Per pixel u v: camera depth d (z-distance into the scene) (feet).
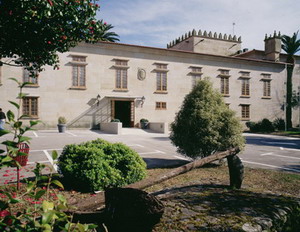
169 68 84.38
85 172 16.11
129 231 5.89
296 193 15.51
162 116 82.94
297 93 108.37
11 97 63.62
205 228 7.71
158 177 7.52
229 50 123.95
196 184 13.47
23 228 3.71
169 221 8.16
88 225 4.07
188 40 120.26
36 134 55.83
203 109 25.71
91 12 18.42
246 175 21.16
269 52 105.81
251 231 7.72
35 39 17.69
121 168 17.76
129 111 88.12
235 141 25.04
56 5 16.07
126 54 77.82
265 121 90.33
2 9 14.96
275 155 35.81
